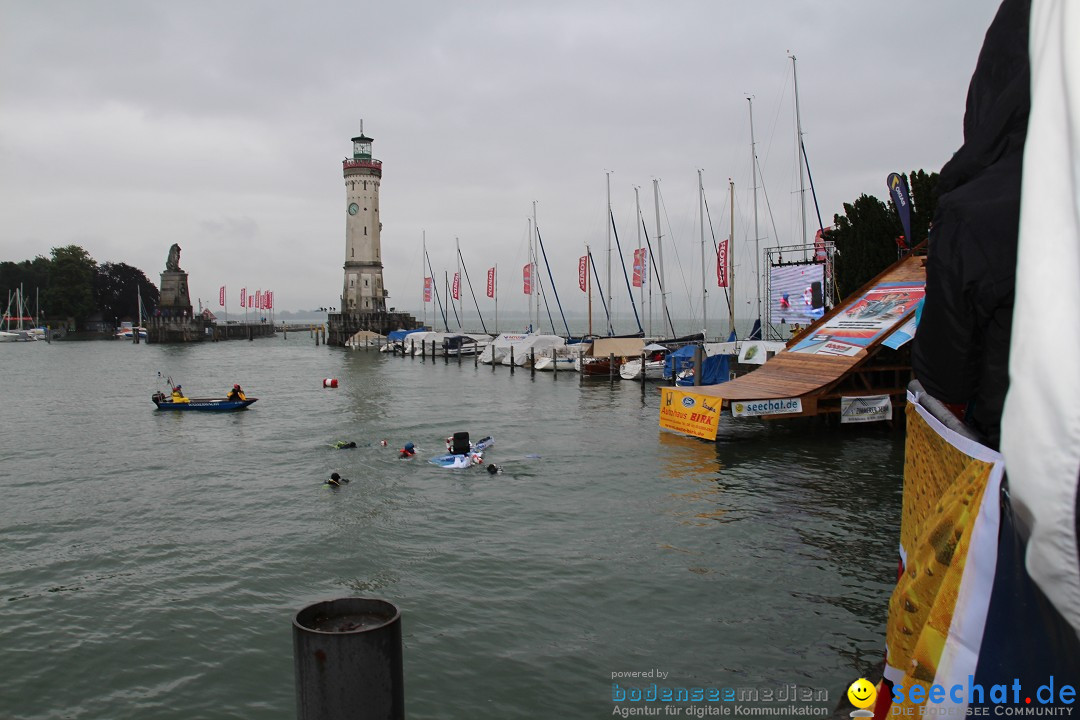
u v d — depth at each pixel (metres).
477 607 13.58
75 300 144.12
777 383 30.81
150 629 12.94
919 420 6.42
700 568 15.28
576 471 24.44
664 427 32.16
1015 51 4.78
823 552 16.14
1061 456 2.74
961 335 4.72
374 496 21.53
